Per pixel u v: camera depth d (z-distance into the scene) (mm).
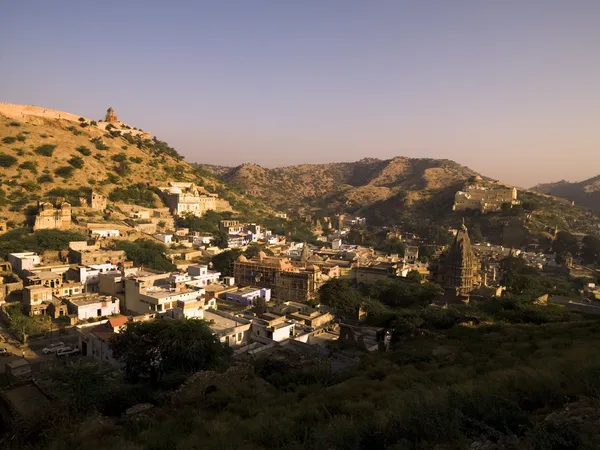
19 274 87688
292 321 68875
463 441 14414
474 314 55938
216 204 186750
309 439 18094
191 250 125375
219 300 90938
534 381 19281
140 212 146250
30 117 179750
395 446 15023
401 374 28969
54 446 23094
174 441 21266
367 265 119000
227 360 45594
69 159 158750
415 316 54031
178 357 41438
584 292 99375
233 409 25844
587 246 173375
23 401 30391
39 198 128250
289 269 104938
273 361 40094
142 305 73812
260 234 162625
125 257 102375
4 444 25281
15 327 65188
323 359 44531
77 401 30188
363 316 75125
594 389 17031
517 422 15133
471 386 21609
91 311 72562
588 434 13320
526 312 56688
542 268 152125
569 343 32438
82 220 121938
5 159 139750
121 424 26500
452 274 90375
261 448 18844
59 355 58281
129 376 42406
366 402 22375
